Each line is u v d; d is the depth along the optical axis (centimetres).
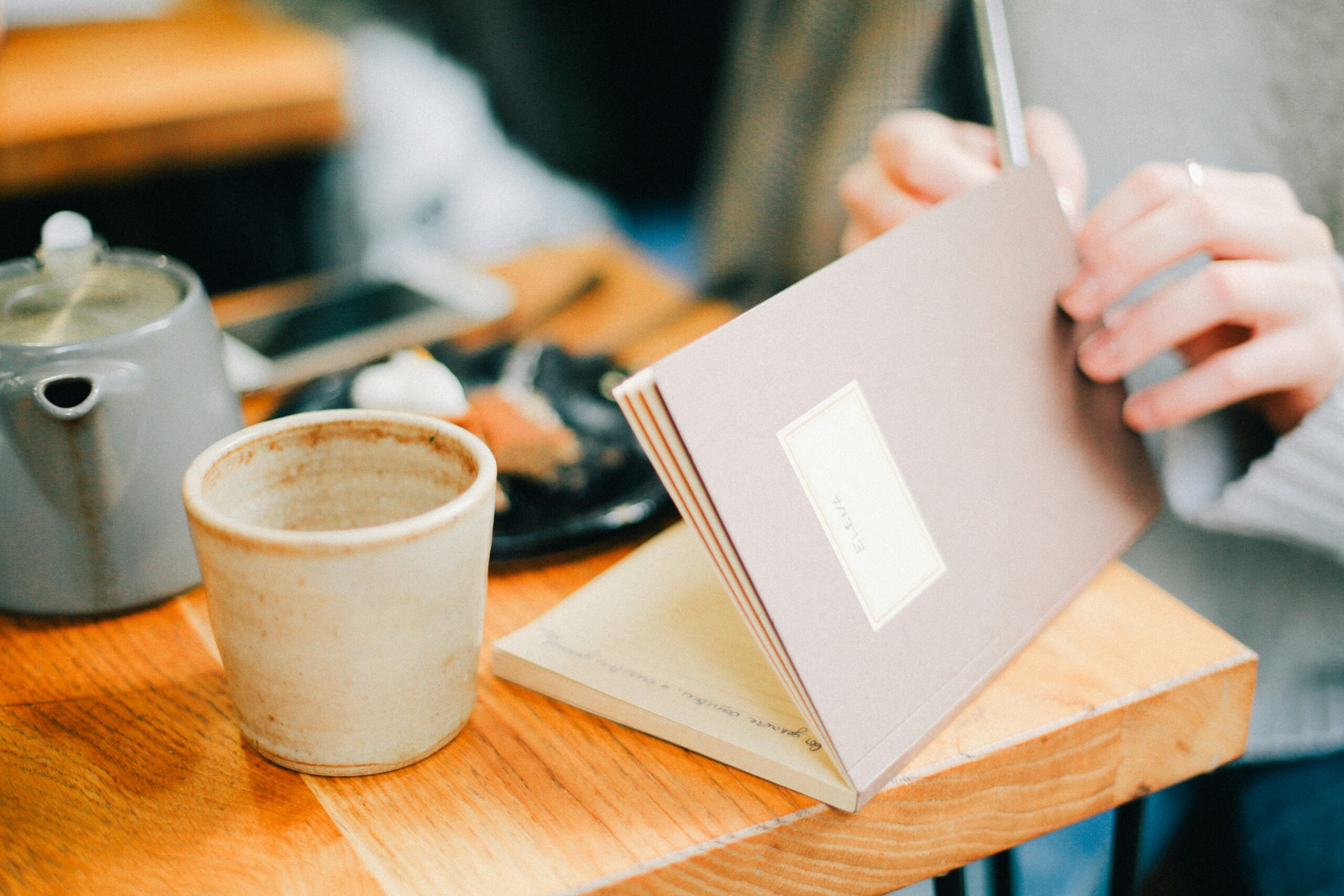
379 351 76
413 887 35
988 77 54
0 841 36
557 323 85
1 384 41
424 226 195
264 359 73
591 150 236
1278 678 82
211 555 35
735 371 35
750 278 110
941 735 41
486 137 212
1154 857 80
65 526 45
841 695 36
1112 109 99
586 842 37
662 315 86
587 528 54
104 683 45
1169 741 46
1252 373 54
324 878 35
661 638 46
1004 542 45
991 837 43
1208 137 92
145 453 45
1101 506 52
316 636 35
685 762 41
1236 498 65
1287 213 58
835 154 111
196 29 179
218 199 175
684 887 37
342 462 42
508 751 41
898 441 40
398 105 202
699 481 33
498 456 62
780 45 117
